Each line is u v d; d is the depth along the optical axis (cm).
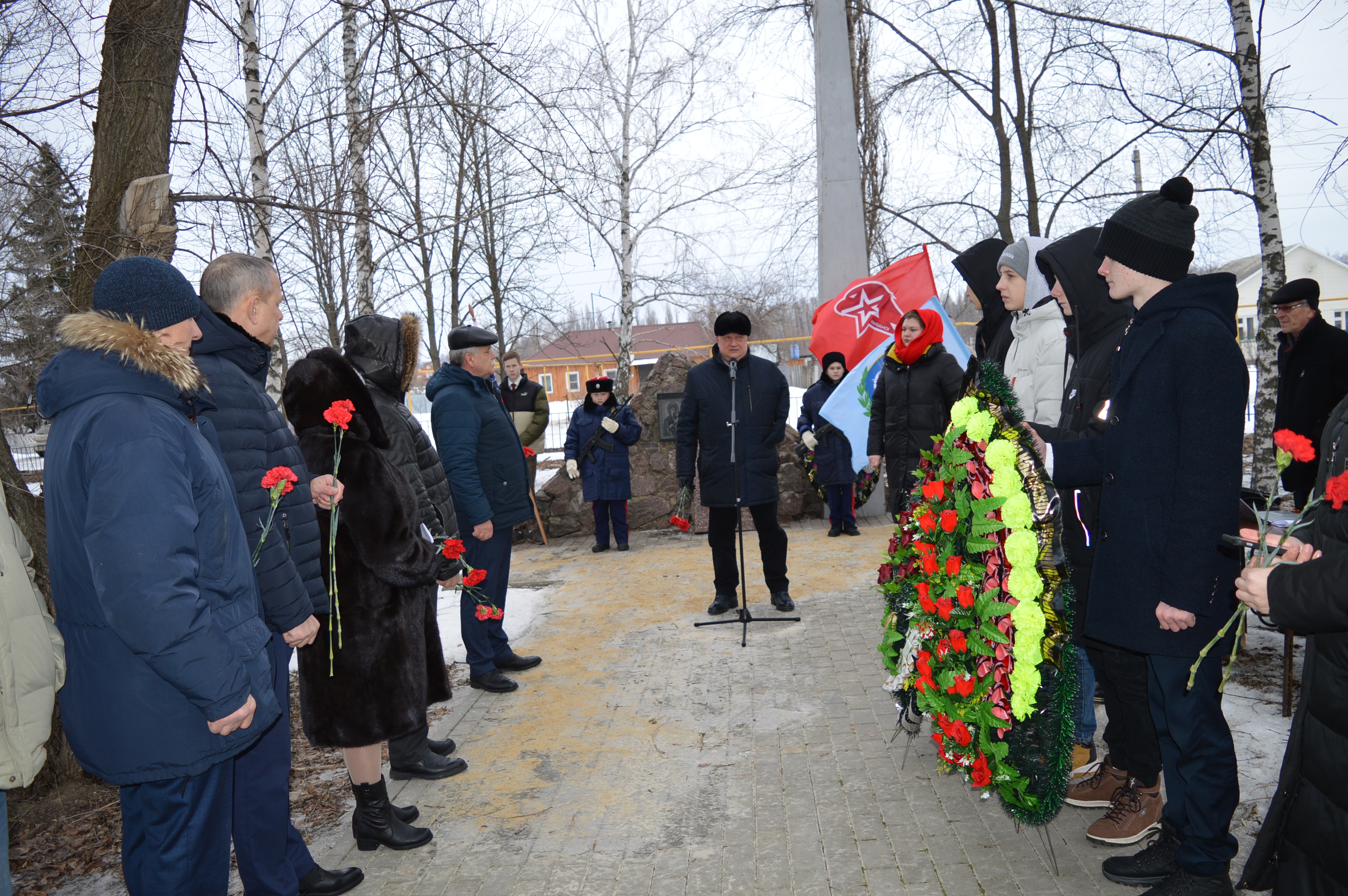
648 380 961
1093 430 270
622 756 375
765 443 564
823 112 900
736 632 550
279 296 262
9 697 190
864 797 321
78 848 316
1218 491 218
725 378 563
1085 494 273
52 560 199
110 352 197
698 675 474
